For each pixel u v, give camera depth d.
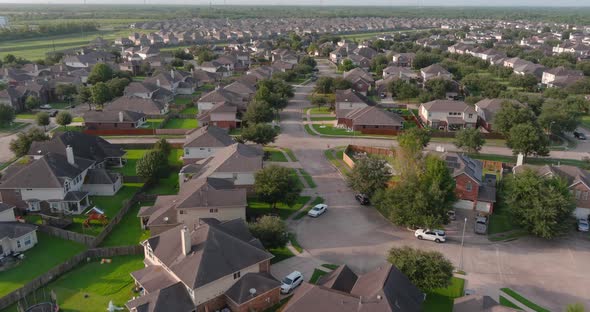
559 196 61.38
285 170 70.06
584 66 192.00
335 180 83.44
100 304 48.84
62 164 73.75
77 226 66.88
